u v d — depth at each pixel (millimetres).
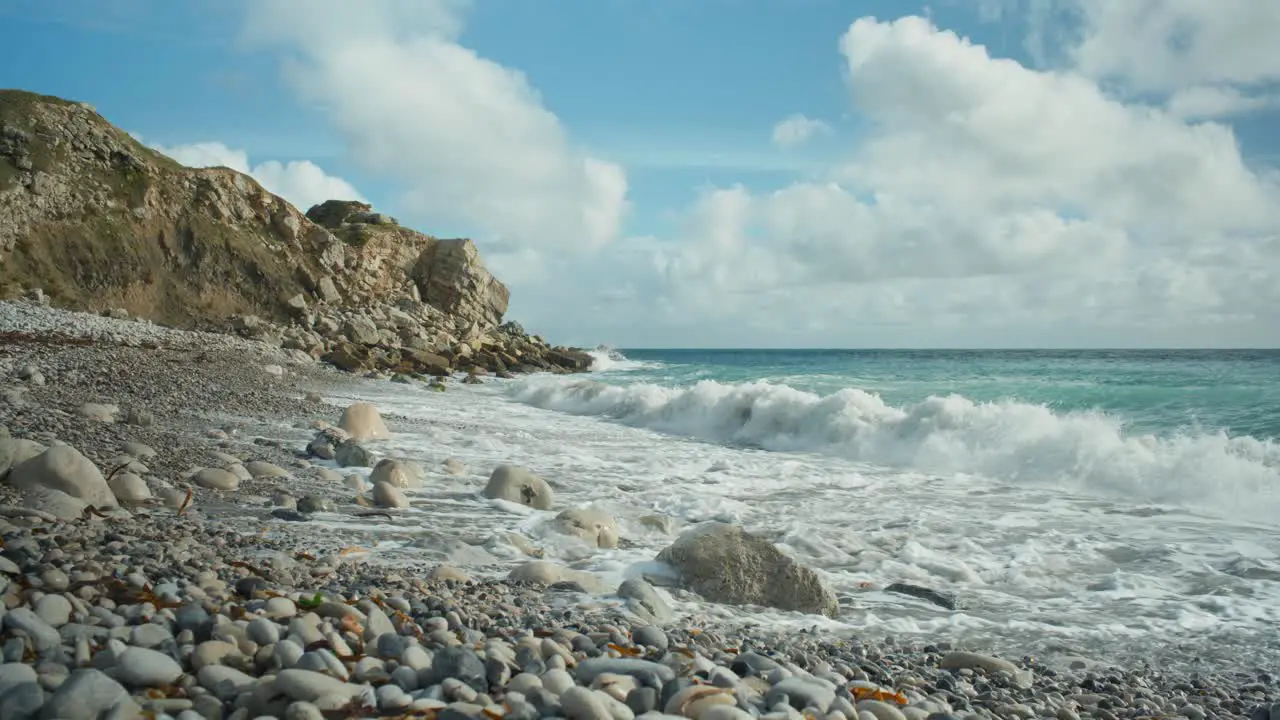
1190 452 10938
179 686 2693
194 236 44375
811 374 36281
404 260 55625
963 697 3973
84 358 18391
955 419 13445
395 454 11906
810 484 11219
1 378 13773
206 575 4184
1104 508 9727
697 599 5918
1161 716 4023
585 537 7387
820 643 4922
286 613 3561
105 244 41219
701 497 9891
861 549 7781
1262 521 9039
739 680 3369
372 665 2994
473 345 46938
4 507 5355
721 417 17328
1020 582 6844
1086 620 5867
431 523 7629
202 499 7574
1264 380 23297
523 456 12766
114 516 5980
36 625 2936
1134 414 16094
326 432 11438
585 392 22703
